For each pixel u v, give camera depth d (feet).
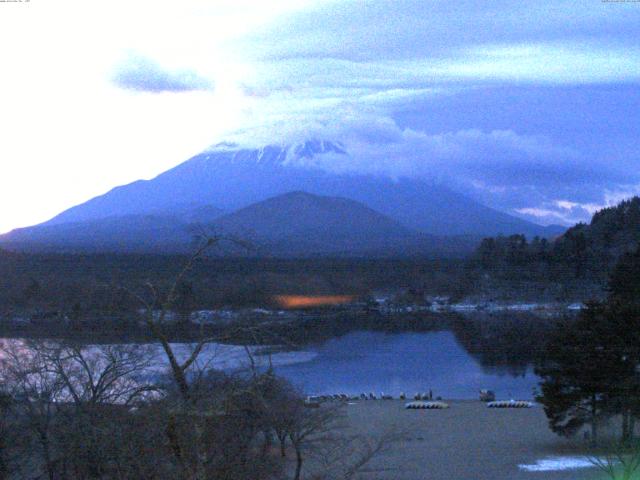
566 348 135.74
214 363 82.48
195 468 60.13
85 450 65.41
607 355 133.39
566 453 128.57
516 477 110.63
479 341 249.96
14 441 77.05
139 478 61.11
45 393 80.64
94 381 90.12
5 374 94.53
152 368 86.48
